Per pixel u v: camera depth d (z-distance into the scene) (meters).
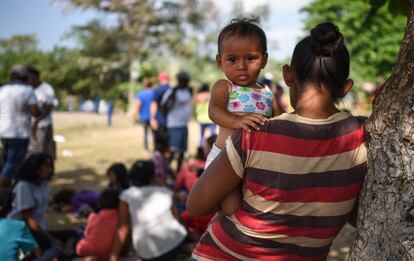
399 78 1.70
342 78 1.63
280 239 1.63
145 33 36.88
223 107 1.97
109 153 11.34
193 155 10.70
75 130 16.84
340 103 1.73
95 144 13.07
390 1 3.51
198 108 9.88
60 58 44.31
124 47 38.97
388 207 1.64
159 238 4.41
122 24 37.78
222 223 1.75
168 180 6.93
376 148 1.67
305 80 1.63
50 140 7.18
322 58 1.61
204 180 1.69
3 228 3.54
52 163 4.58
